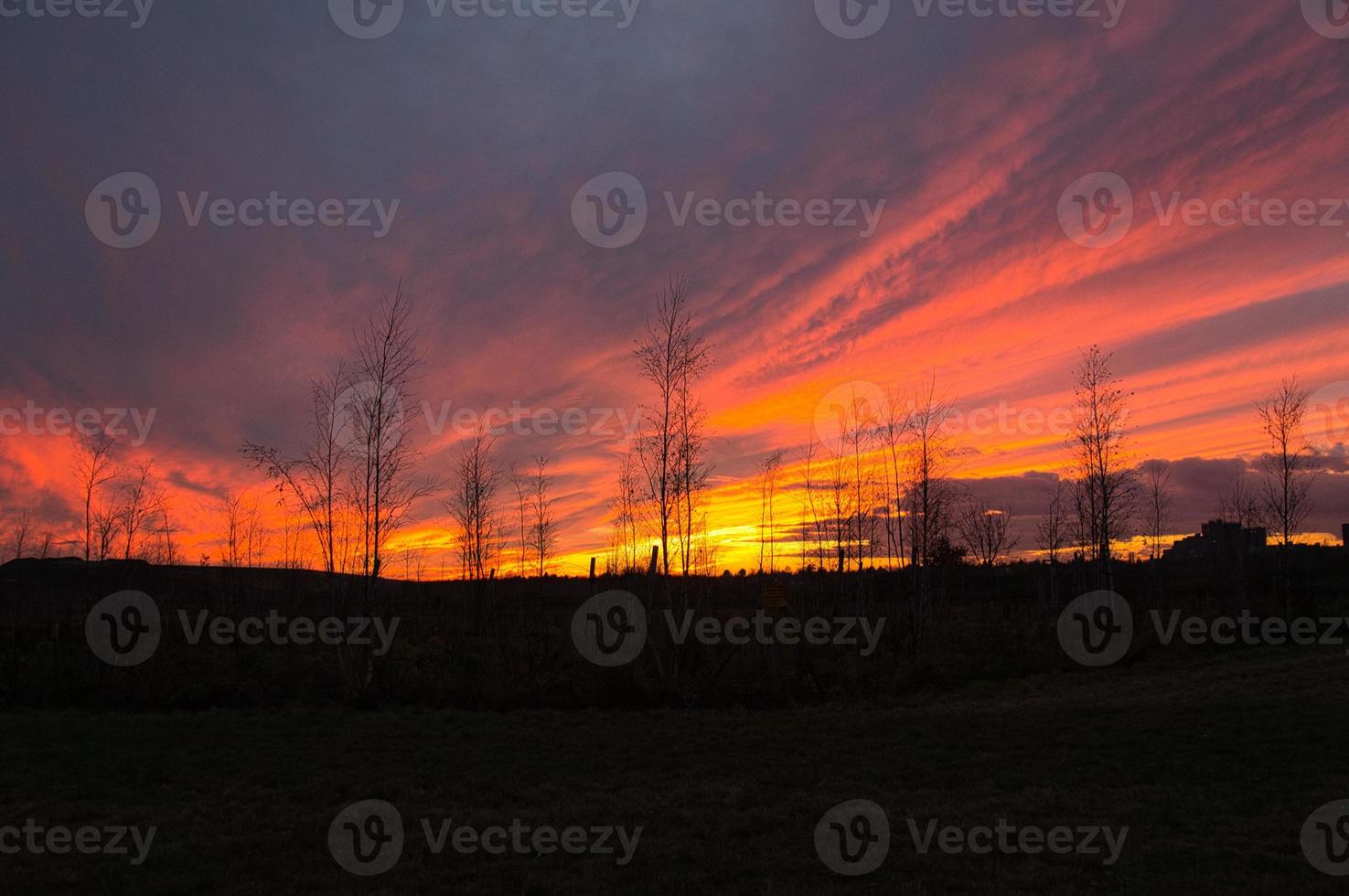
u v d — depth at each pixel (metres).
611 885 8.83
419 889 8.80
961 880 8.80
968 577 57.25
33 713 21.16
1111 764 13.61
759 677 25.09
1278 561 44.25
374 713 20.78
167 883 8.83
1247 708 17.73
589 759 15.17
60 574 36.19
